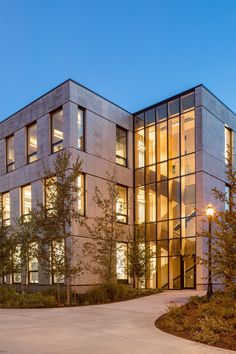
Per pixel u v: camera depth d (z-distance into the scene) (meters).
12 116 29.23
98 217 23.34
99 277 22.47
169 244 25.48
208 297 14.33
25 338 9.35
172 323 10.60
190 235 24.58
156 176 27.09
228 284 9.72
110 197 24.16
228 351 7.82
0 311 15.24
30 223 20.61
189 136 25.75
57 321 12.14
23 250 20.95
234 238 9.58
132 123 29.02
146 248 23.81
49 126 25.64
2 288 19.89
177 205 25.58
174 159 26.30
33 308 16.20
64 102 24.48
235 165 28.53
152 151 27.73
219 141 26.91
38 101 26.75
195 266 23.86
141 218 27.44
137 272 23.11
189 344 8.48
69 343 8.73
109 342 8.78
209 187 24.95
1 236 21.98
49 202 19.27
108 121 26.77
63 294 19.27
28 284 24.45
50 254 19.30
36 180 26.11
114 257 22.59
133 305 16.19
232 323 9.77
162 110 27.56
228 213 9.80
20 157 27.98
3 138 30.03
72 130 23.92
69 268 18.95
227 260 9.58
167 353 7.69
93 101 25.72
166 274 25.30
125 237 26.38
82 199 23.91
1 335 9.77
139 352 7.77
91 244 22.38
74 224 22.58
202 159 24.59
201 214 23.83
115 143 27.19
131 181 28.17
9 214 28.55
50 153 25.27
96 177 25.06
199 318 11.03
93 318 12.70
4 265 21.55
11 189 28.50
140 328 10.63
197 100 25.47
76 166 19.59
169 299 17.91
